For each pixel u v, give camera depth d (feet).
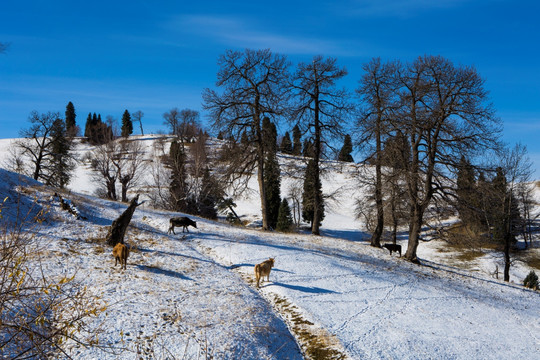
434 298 46.96
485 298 52.80
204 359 24.26
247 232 73.56
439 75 64.34
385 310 39.78
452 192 71.51
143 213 78.84
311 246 67.31
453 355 31.35
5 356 16.11
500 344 35.17
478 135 62.39
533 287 82.33
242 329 29.86
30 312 23.45
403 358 29.63
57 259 39.86
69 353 22.61
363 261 62.44
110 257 45.16
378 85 75.72
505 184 92.68
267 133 85.61
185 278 41.70
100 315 27.96
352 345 30.60
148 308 31.04
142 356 23.66
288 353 28.91
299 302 38.81
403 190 67.67
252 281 45.62
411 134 67.41
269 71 82.53
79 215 59.82
